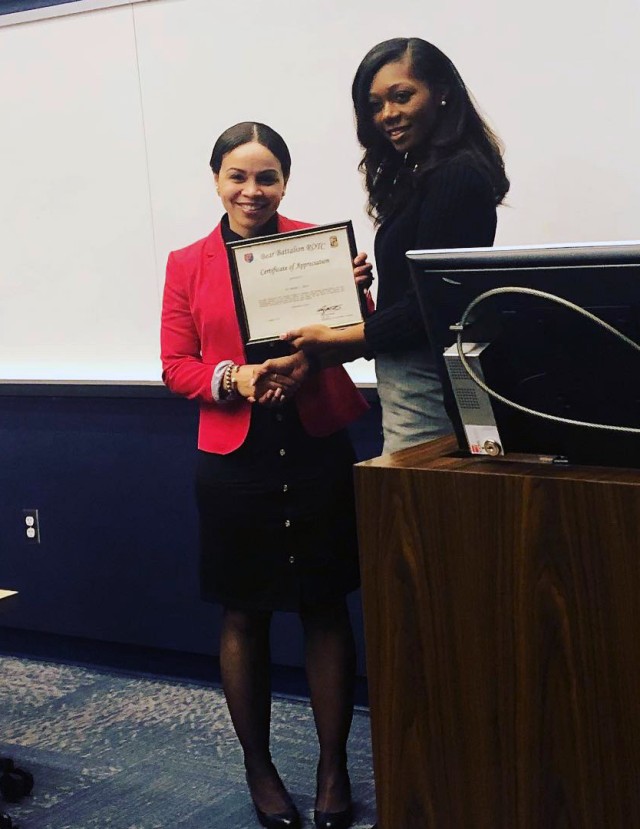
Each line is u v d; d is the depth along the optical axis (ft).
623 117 8.44
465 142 7.64
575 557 4.58
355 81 7.89
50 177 11.30
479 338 5.03
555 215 8.81
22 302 11.74
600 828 4.69
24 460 11.91
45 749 9.87
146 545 11.35
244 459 8.05
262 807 8.30
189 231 10.66
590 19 8.43
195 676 11.44
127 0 10.48
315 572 8.11
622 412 4.76
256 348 7.92
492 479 4.74
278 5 9.75
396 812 5.24
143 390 11.00
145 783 9.11
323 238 7.75
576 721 4.68
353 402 8.30
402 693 5.13
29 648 12.37
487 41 8.84
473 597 4.87
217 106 10.25
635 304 4.59
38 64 11.13
